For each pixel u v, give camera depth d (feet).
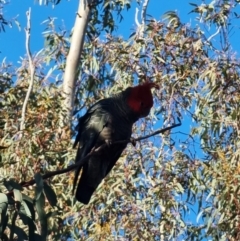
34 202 18.75
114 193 35.73
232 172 33.55
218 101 38.24
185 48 39.68
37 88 39.06
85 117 27.32
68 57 41.14
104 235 34.73
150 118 38.37
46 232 18.74
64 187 34.58
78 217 35.22
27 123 35.63
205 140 37.91
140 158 37.24
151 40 40.04
